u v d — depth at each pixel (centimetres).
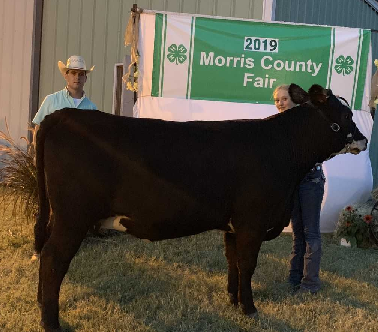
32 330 330
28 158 560
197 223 345
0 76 869
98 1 834
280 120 371
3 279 414
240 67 569
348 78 579
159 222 336
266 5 743
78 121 326
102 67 848
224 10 771
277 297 411
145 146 326
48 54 862
